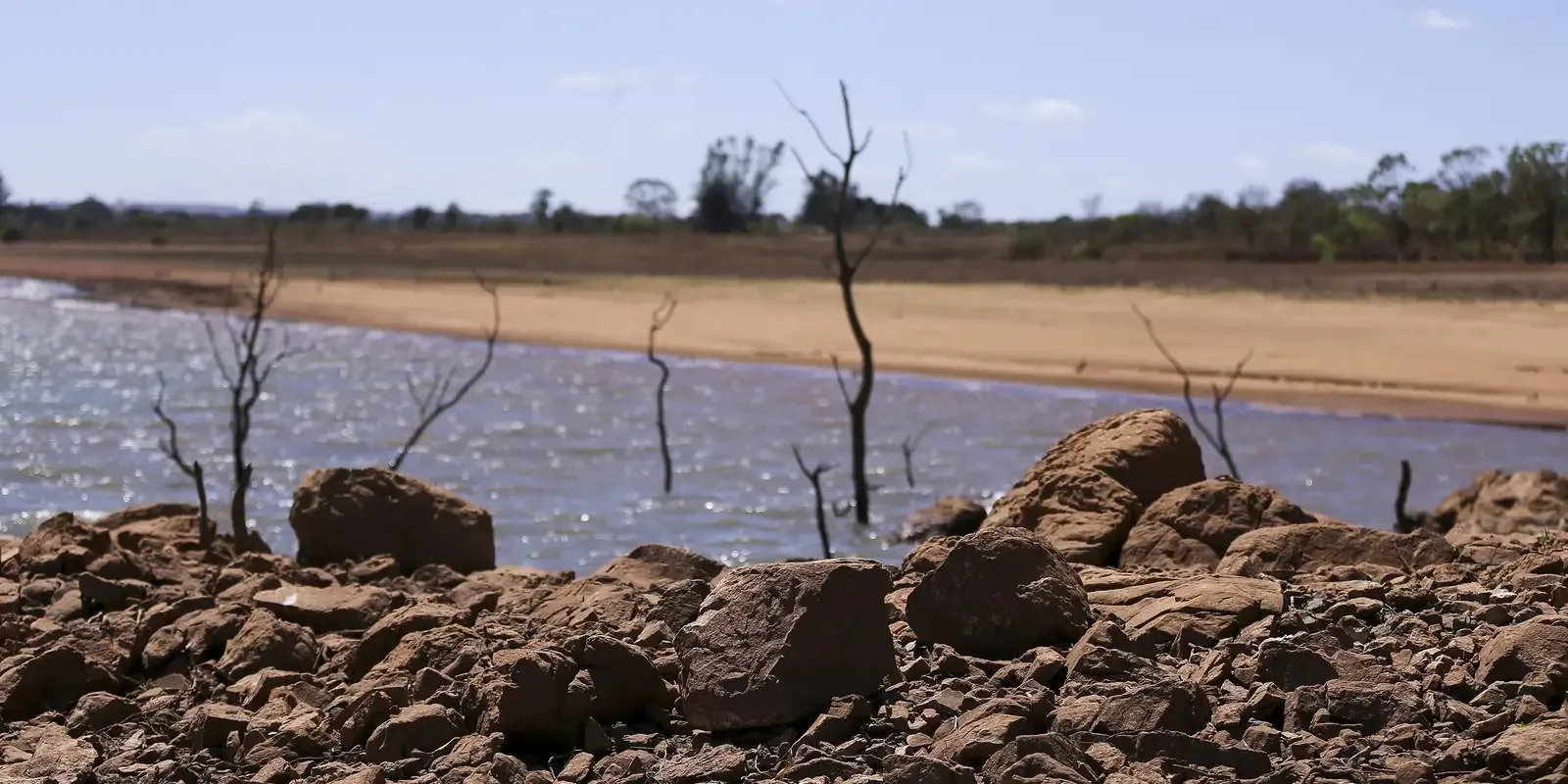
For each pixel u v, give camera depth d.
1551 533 9.70
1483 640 6.30
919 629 6.84
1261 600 6.97
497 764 5.51
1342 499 27.31
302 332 66.75
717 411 40.59
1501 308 59.78
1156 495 10.01
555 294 81.25
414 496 12.08
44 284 102.56
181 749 6.48
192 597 8.68
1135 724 5.37
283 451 33.06
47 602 9.33
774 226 142.50
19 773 6.08
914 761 4.96
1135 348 51.41
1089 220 123.69
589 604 7.90
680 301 74.81
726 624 6.14
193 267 109.06
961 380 45.94
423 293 83.44
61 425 37.09
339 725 6.42
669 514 25.78
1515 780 4.81
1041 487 10.00
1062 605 6.73
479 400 43.25
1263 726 5.43
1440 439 34.44
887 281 82.56
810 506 26.44
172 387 46.34
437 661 6.94
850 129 24.00
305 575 10.06
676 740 5.93
